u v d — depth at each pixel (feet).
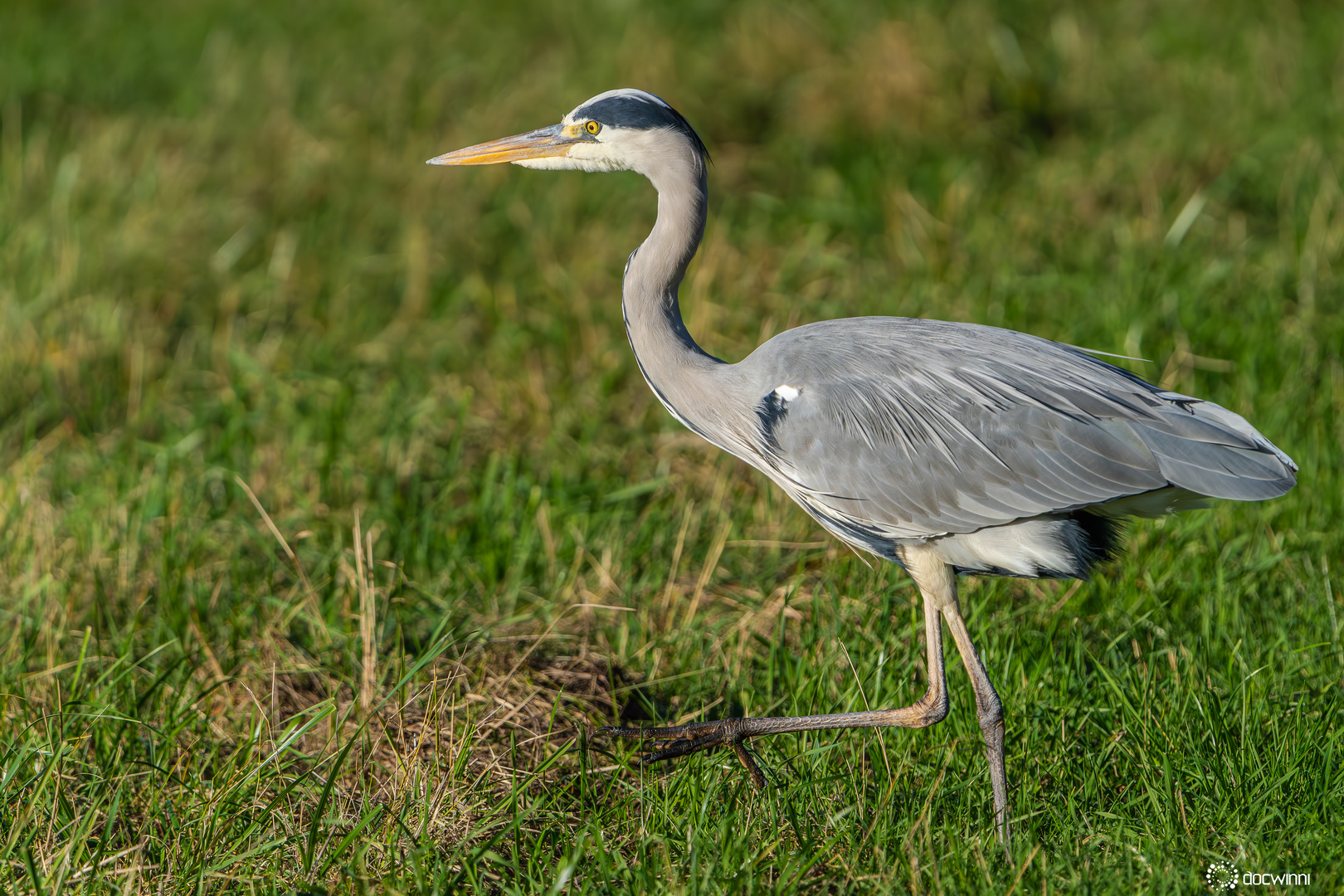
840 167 54.85
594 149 27.63
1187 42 62.18
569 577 33.71
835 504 26.71
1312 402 37.01
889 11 62.85
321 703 27.45
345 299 48.21
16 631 30.35
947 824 23.91
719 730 26.22
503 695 29.22
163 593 31.83
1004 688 28.25
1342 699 26.32
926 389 26.04
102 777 25.61
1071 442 25.22
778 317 44.62
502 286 48.26
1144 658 28.94
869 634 30.35
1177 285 43.29
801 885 23.12
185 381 43.91
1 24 71.36
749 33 62.28
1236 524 33.63
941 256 47.50
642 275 27.55
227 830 24.56
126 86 64.18
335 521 35.42
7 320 44.50
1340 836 22.94
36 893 22.61
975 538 26.25
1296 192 49.01
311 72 64.85
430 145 57.11
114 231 50.39
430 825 25.09
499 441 40.42
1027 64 59.11
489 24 70.44
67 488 37.55
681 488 37.35
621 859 23.57
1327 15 63.31
